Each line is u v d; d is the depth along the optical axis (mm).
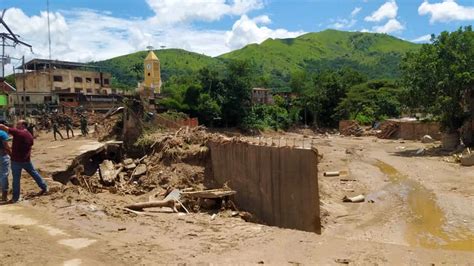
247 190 15859
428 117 40844
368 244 9484
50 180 14266
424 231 13266
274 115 68500
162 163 20438
